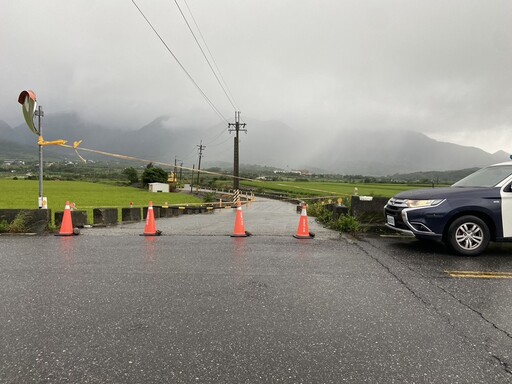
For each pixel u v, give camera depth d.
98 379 2.47
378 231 8.98
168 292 4.27
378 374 2.57
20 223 8.78
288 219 15.24
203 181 121.88
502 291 4.41
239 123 49.16
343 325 3.38
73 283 4.60
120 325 3.34
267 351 2.88
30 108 9.05
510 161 7.12
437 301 4.04
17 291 4.27
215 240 7.85
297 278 4.89
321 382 2.46
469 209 6.32
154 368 2.62
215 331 3.23
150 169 93.25
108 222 12.13
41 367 2.61
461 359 2.79
